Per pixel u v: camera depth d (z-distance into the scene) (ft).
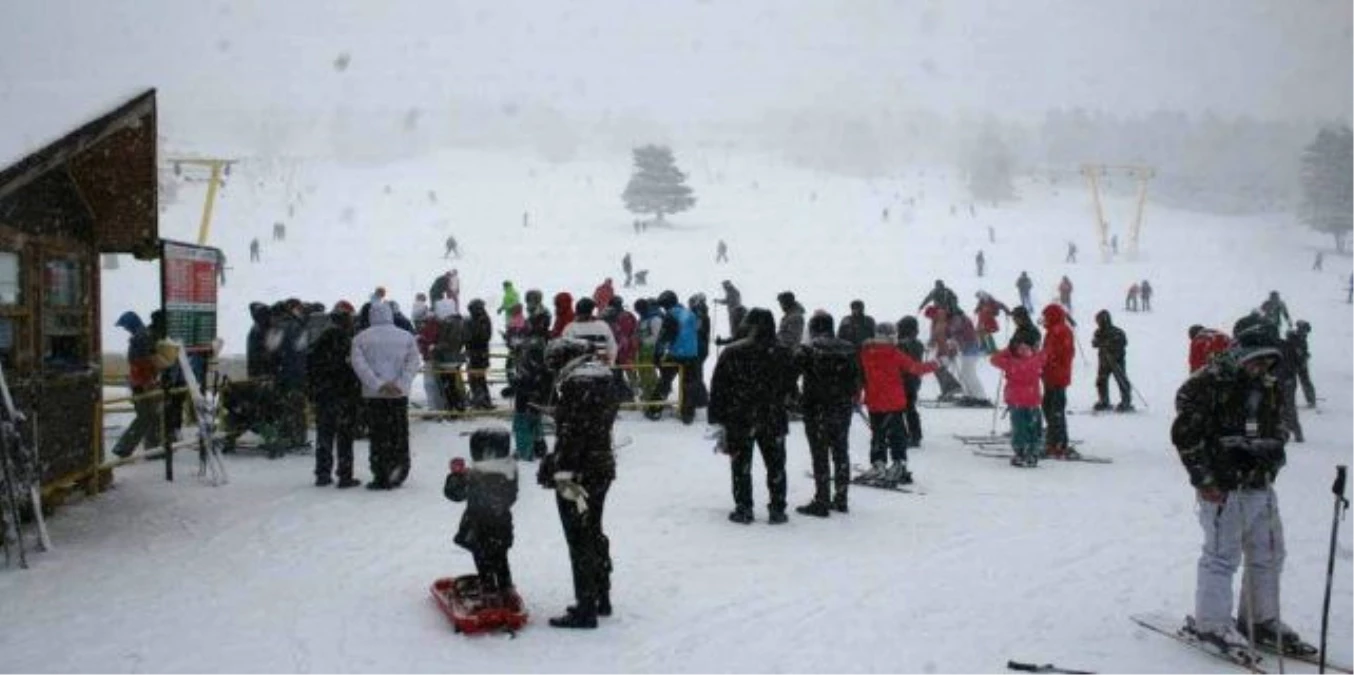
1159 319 119.85
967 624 21.22
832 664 18.88
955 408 56.90
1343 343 97.81
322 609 21.11
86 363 30.27
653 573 24.20
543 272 170.19
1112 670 18.93
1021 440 39.06
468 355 48.29
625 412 50.26
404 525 27.94
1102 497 33.68
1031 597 23.11
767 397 28.48
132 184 30.55
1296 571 25.77
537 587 22.91
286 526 27.73
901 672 18.58
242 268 163.02
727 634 20.27
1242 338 19.70
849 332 46.11
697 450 40.34
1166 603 22.86
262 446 39.78
